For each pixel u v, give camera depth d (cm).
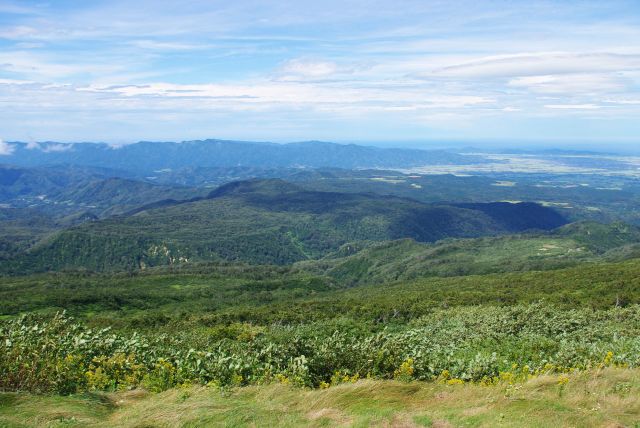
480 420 909
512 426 873
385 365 1320
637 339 1661
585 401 1007
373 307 5388
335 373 1280
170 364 1362
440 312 4244
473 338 2230
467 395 1078
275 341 2408
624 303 4253
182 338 2486
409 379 1241
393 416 940
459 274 13138
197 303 10250
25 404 985
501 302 5134
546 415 927
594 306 4166
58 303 8719
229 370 1338
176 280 13325
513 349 1812
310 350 1407
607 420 895
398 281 12300
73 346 1391
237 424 928
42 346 1256
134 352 1508
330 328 3559
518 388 1098
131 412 1009
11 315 7631
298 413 998
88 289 11094
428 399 1070
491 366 1336
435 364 1338
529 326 2500
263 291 11825
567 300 4797
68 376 1211
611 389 1077
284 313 5294
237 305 9906
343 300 7138
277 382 1235
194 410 987
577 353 1477
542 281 7244
